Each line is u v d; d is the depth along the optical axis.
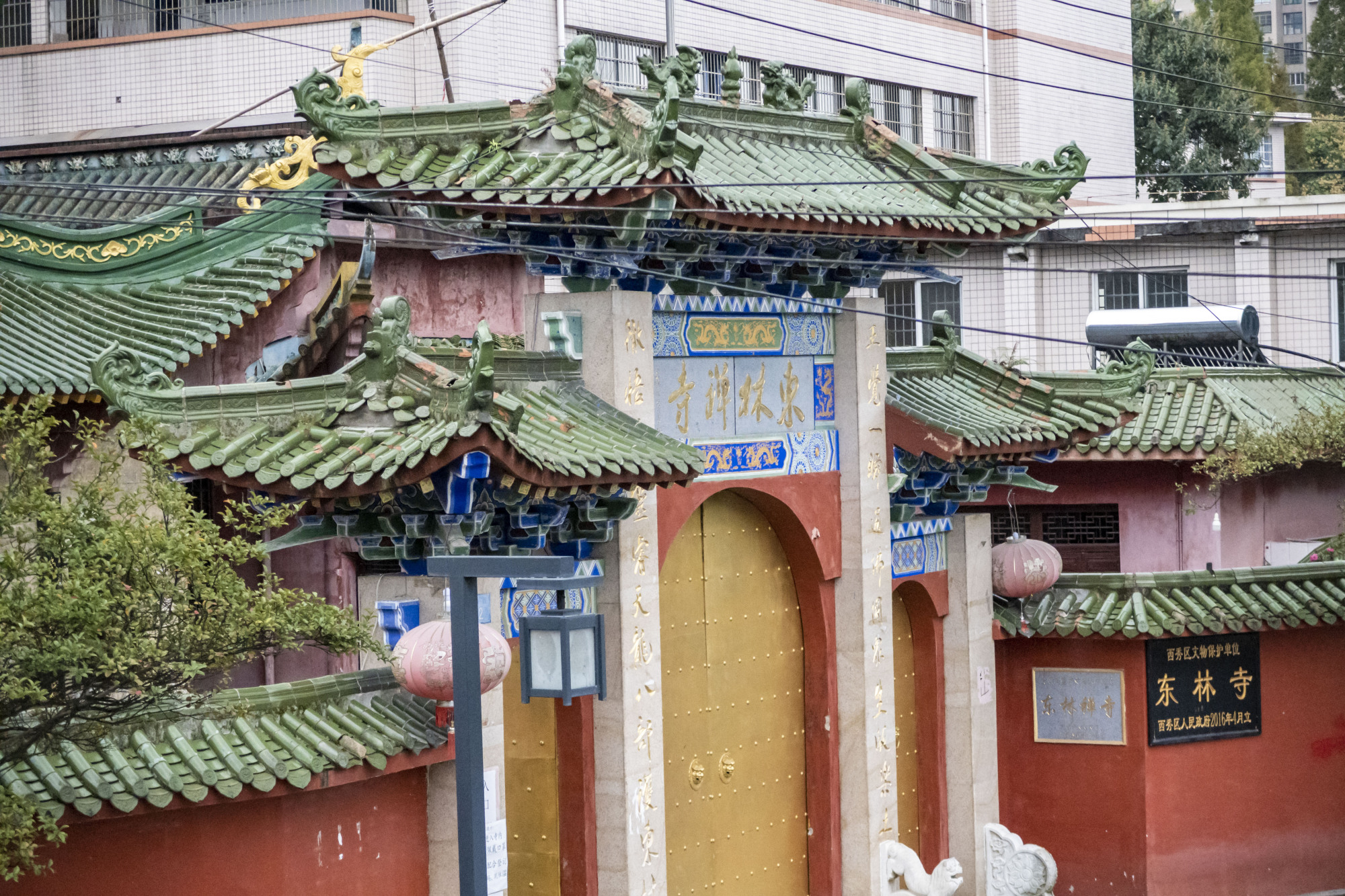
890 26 30.70
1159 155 40.62
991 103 33.03
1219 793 19.92
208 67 25.12
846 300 17.20
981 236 16.77
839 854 17.30
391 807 13.40
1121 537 24.52
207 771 11.93
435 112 14.12
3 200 23.98
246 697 12.62
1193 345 25.59
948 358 18.83
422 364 12.61
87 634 10.18
